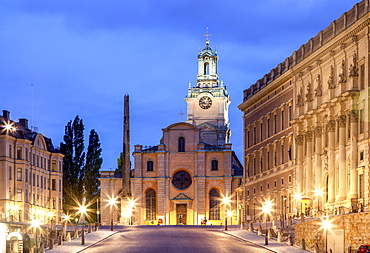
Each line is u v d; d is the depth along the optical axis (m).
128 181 137.88
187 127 172.00
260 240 81.75
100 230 102.81
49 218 157.62
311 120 105.31
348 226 71.56
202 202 168.25
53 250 73.00
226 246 75.25
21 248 67.00
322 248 74.62
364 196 86.25
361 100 87.81
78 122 179.38
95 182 177.88
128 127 136.12
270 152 125.19
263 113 129.75
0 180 137.50
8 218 121.12
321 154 101.50
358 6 89.31
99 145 180.75
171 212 168.75
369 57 86.06
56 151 164.12
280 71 121.31
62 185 172.00
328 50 97.69
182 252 69.06
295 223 87.81
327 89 98.69
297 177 109.75
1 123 139.00
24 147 143.75
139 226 117.44
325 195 99.69
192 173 170.12
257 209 132.25
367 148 86.06
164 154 170.25
